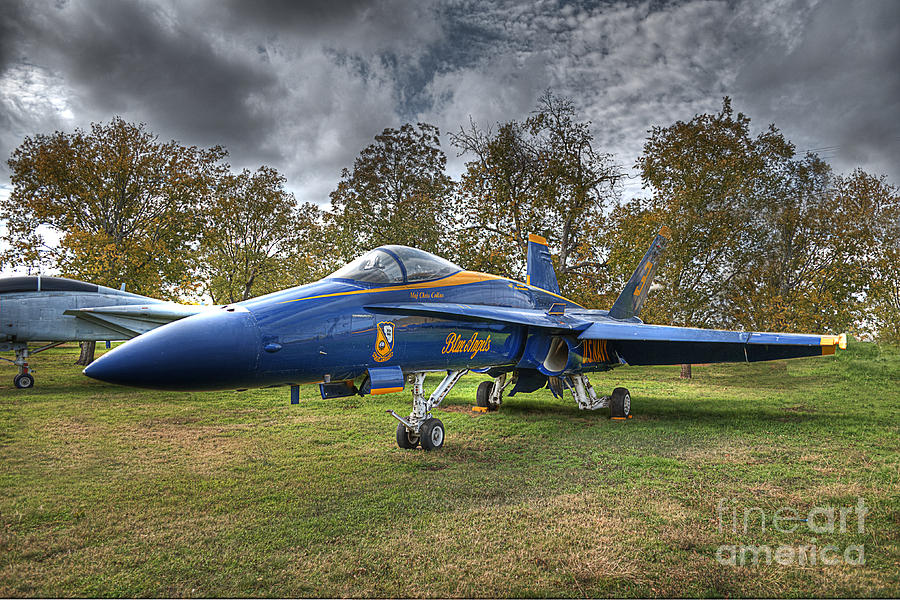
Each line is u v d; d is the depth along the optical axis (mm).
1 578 3551
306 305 6066
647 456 6922
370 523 4559
